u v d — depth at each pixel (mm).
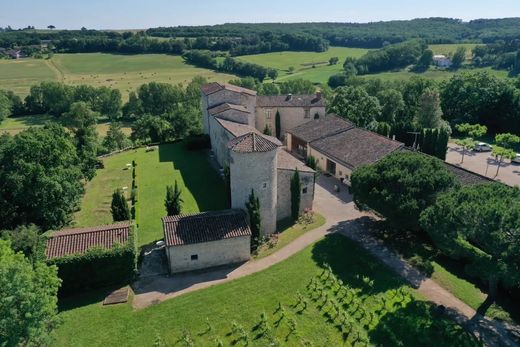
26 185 42688
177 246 36625
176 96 137500
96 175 66125
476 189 32312
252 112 77375
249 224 41844
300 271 36969
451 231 30031
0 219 42781
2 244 25578
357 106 87875
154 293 34625
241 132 57031
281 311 31438
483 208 27781
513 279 26828
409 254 39688
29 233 35094
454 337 28625
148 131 92125
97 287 35188
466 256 32031
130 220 41875
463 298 32969
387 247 41094
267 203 43219
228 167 48469
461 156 75438
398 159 40375
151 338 29266
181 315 31578
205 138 77000
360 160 57219
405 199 36875
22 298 22109
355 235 43594
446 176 37875
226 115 66125
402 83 112062
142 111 138125
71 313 31891
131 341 28969
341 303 32500
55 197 44781
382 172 39469
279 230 45469
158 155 75375
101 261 34250
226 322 30688
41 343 24453
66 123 100938
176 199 43469
